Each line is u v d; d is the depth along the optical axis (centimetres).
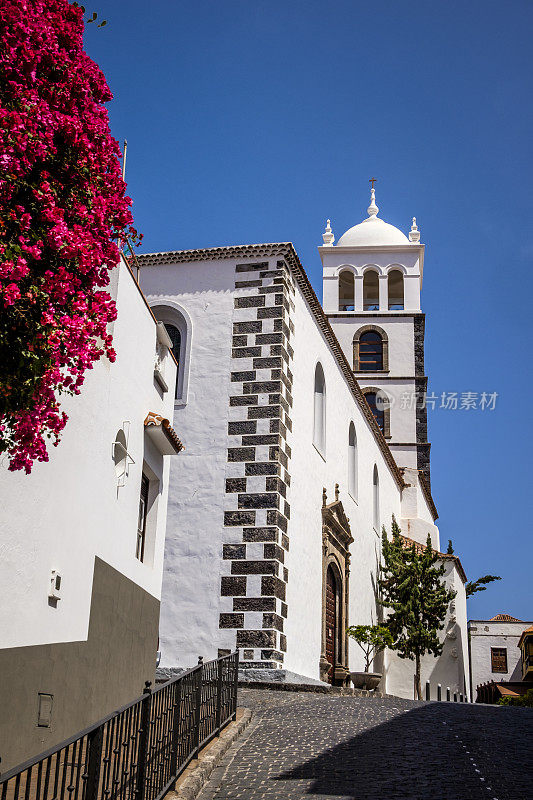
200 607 2212
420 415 4741
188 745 1094
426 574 3556
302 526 2478
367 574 3394
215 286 2509
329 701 1820
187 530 2281
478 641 5528
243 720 1492
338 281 5038
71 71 849
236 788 1058
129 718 812
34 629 1077
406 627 3488
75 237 795
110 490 1398
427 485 4641
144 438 1611
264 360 2398
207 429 2366
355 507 3219
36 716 1074
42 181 785
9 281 731
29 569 1064
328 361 2956
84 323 802
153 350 1684
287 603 2284
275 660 2142
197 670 1155
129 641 1481
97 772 705
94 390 1318
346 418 3180
